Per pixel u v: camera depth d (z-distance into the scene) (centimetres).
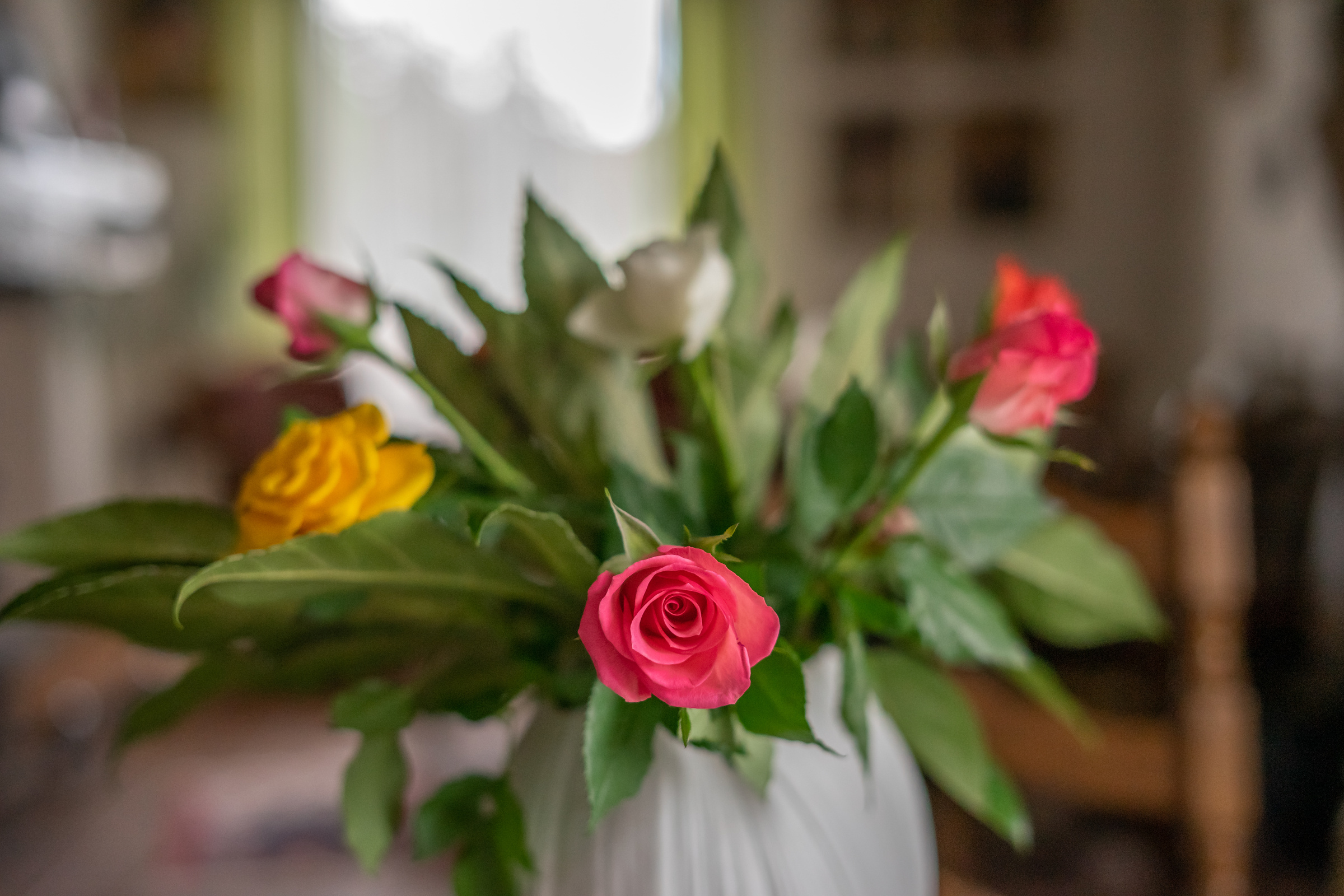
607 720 32
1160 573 77
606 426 41
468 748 96
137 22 329
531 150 354
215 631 39
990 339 36
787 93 348
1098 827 135
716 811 36
